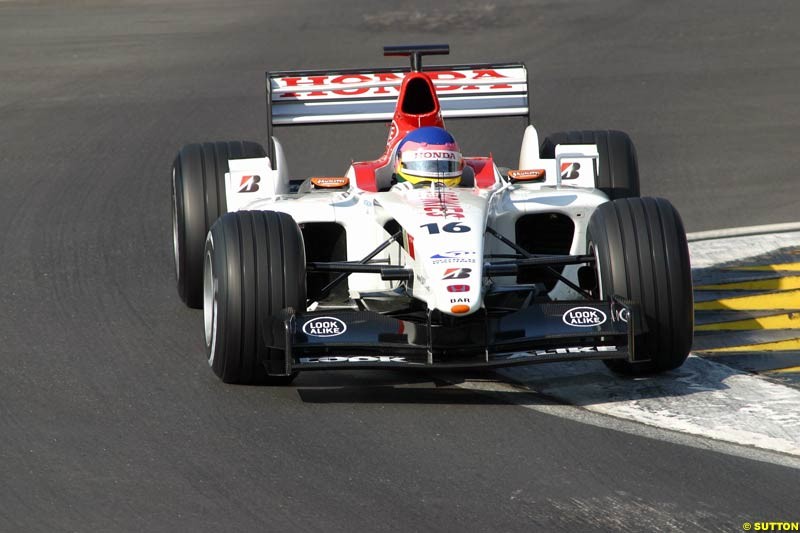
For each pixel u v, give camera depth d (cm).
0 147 5425
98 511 1966
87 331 2977
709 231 3903
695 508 1947
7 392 2536
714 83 6581
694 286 3322
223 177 3136
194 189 3122
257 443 2241
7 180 4816
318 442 2242
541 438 2248
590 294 2684
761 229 3900
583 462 2134
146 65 7481
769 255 3597
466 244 2436
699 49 7600
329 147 5325
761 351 2783
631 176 3288
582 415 2367
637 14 8981
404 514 1939
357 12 9419
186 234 3103
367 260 2611
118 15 9719
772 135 5359
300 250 2478
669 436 2248
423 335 2389
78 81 7019
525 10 9306
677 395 2473
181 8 10056
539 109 6041
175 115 6050
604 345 2420
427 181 2753
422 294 2420
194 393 2516
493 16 9038
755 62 7125
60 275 3506
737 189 4475
